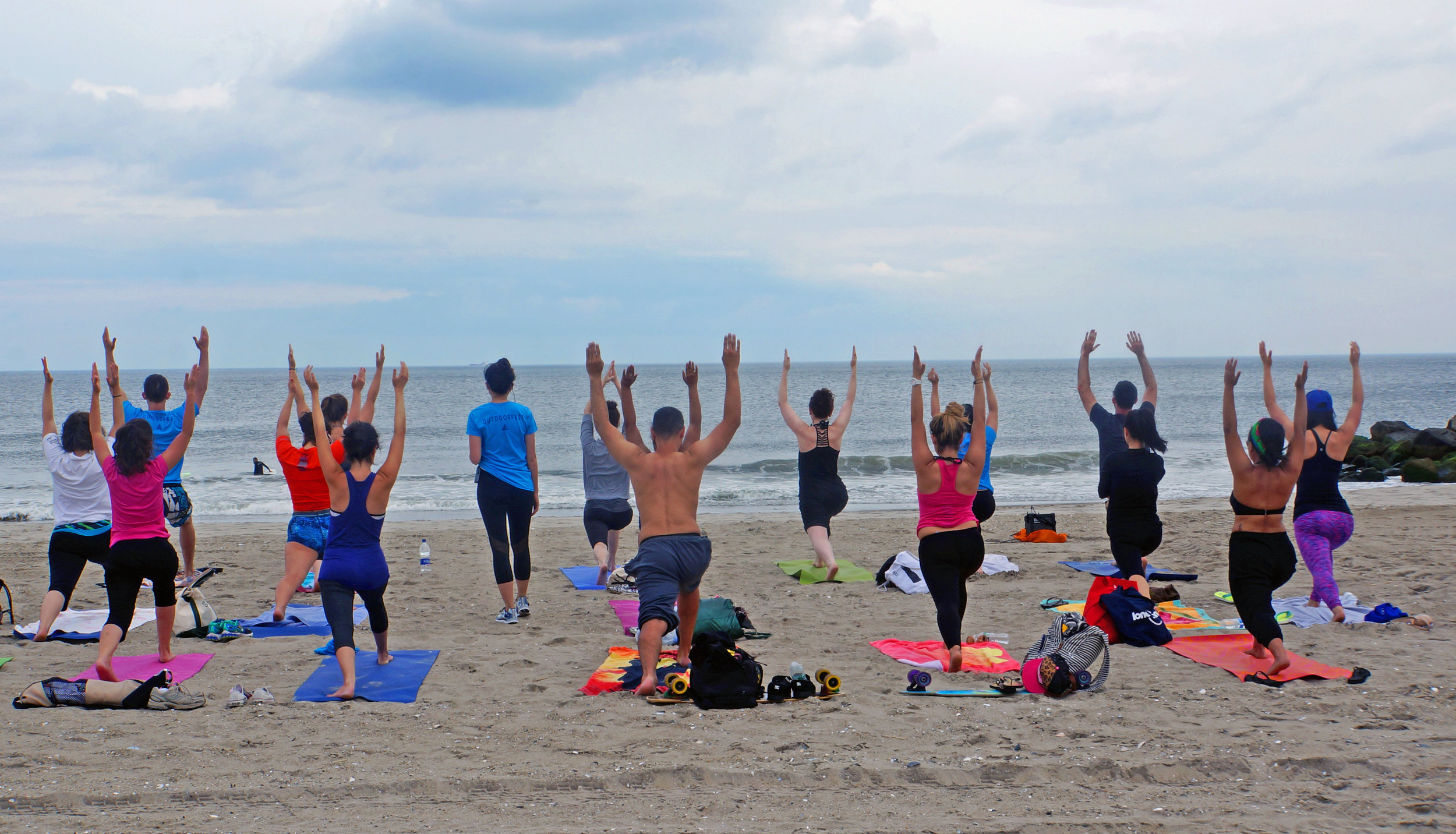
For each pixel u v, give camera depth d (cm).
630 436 577
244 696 489
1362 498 1641
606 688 520
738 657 505
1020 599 784
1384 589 794
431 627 699
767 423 4491
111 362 614
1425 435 2550
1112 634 632
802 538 1201
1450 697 488
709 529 1277
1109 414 770
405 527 1326
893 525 1309
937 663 581
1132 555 684
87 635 648
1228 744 421
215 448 3155
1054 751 413
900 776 386
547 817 348
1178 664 568
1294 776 387
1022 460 2538
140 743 427
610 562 903
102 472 631
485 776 385
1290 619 671
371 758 409
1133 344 777
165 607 575
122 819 344
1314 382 10119
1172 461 2572
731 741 428
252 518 1552
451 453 3080
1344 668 543
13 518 1552
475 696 510
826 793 370
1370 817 345
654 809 355
